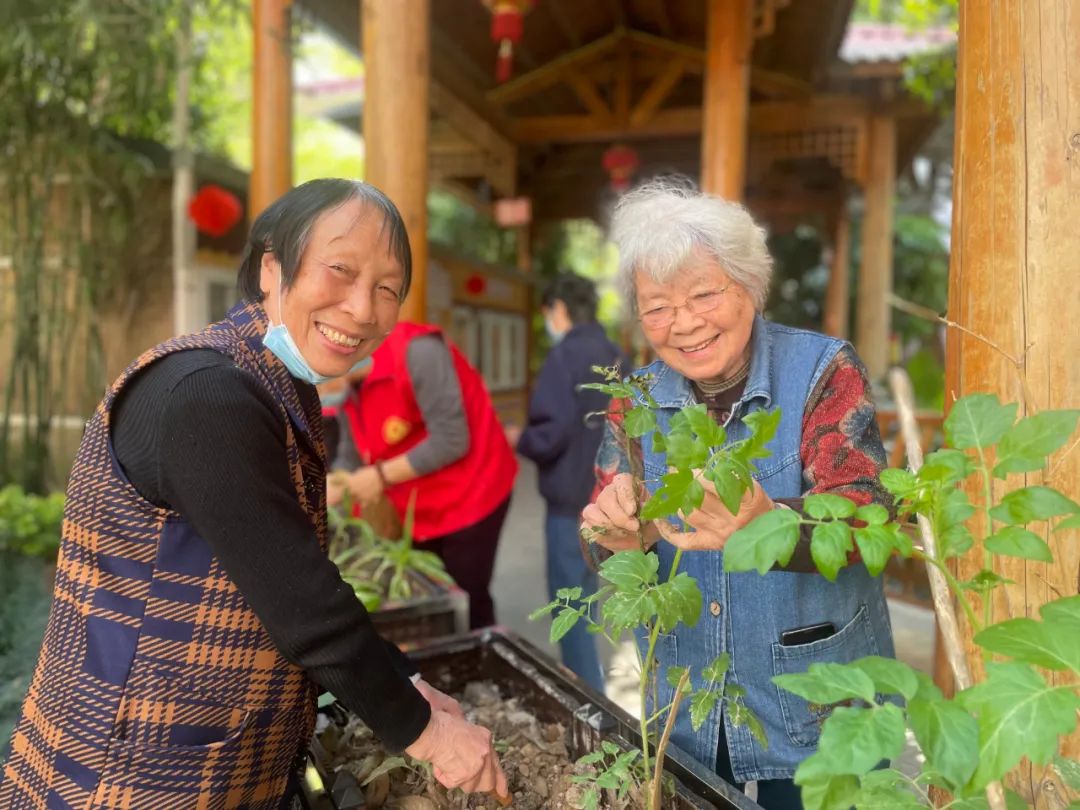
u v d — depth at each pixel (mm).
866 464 1165
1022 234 1049
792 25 6281
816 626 1267
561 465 2584
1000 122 1063
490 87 7695
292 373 1011
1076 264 1021
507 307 10367
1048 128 1022
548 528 2656
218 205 4812
